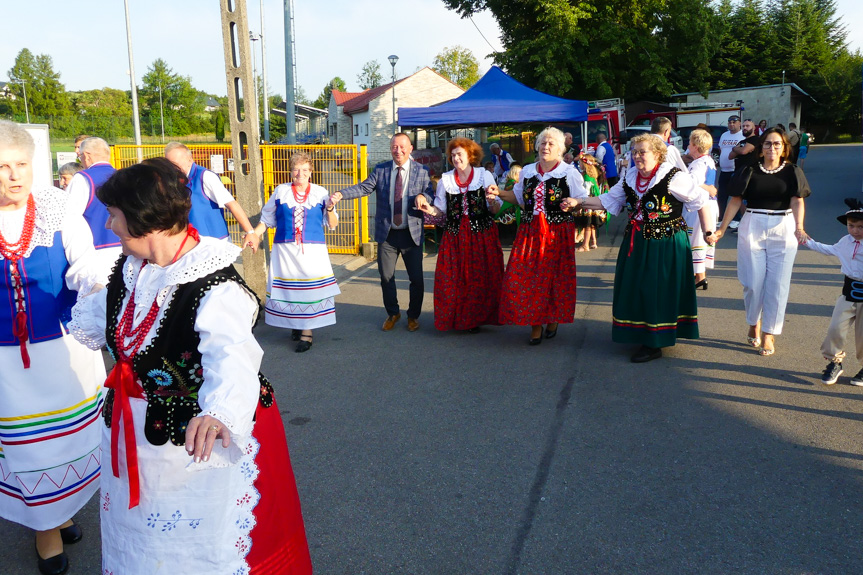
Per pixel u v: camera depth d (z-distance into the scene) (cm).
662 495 348
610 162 1266
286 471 223
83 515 349
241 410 181
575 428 429
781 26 5416
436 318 625
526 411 458
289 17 1677
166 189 191
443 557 303
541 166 577
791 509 332
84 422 300
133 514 200
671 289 536
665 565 292
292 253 591
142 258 201
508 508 340
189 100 7062
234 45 697
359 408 470
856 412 446
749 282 554
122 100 8000
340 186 1074
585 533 317
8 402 283
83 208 460
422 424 441
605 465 381
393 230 634
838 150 4056
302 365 562
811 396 473
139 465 198
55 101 6750
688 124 2642
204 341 191
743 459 384
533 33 2644
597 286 836
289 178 1066
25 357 281
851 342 589
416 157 1466
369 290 850
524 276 581
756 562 292
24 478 287
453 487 361
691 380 507
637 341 547
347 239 1091
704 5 2636
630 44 2438
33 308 282
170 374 196
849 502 337
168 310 194
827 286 788
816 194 1736
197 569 199
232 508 202
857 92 5322
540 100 1319
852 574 282
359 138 4156
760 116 3756
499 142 1552
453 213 612
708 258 790
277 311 604
